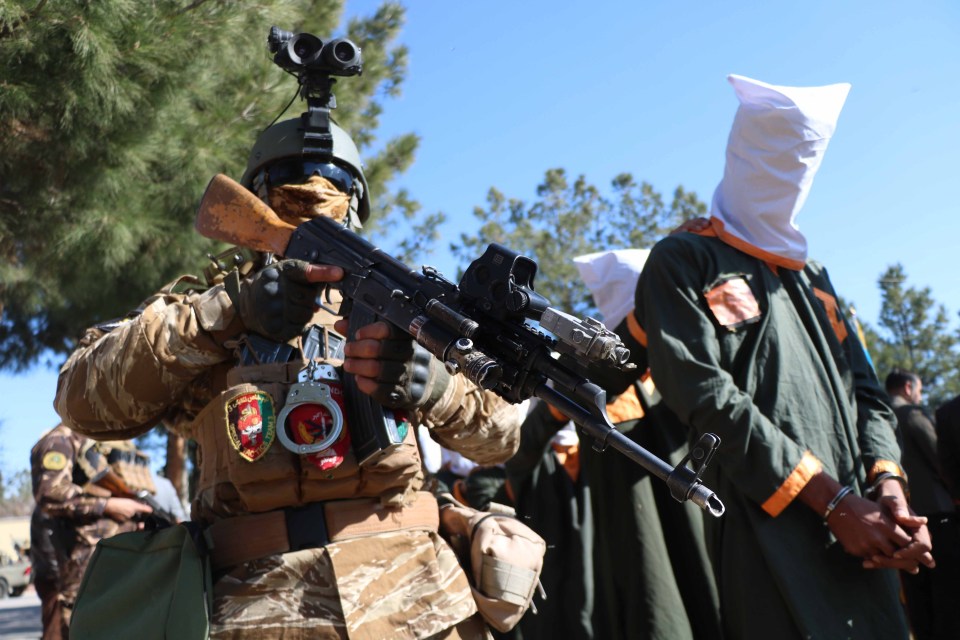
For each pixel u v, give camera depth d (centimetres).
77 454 541
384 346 221
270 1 652
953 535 488
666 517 424
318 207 267
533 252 3331
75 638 231
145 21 558
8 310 1036
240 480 226
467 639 244
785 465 306
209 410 237
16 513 5275
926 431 518
